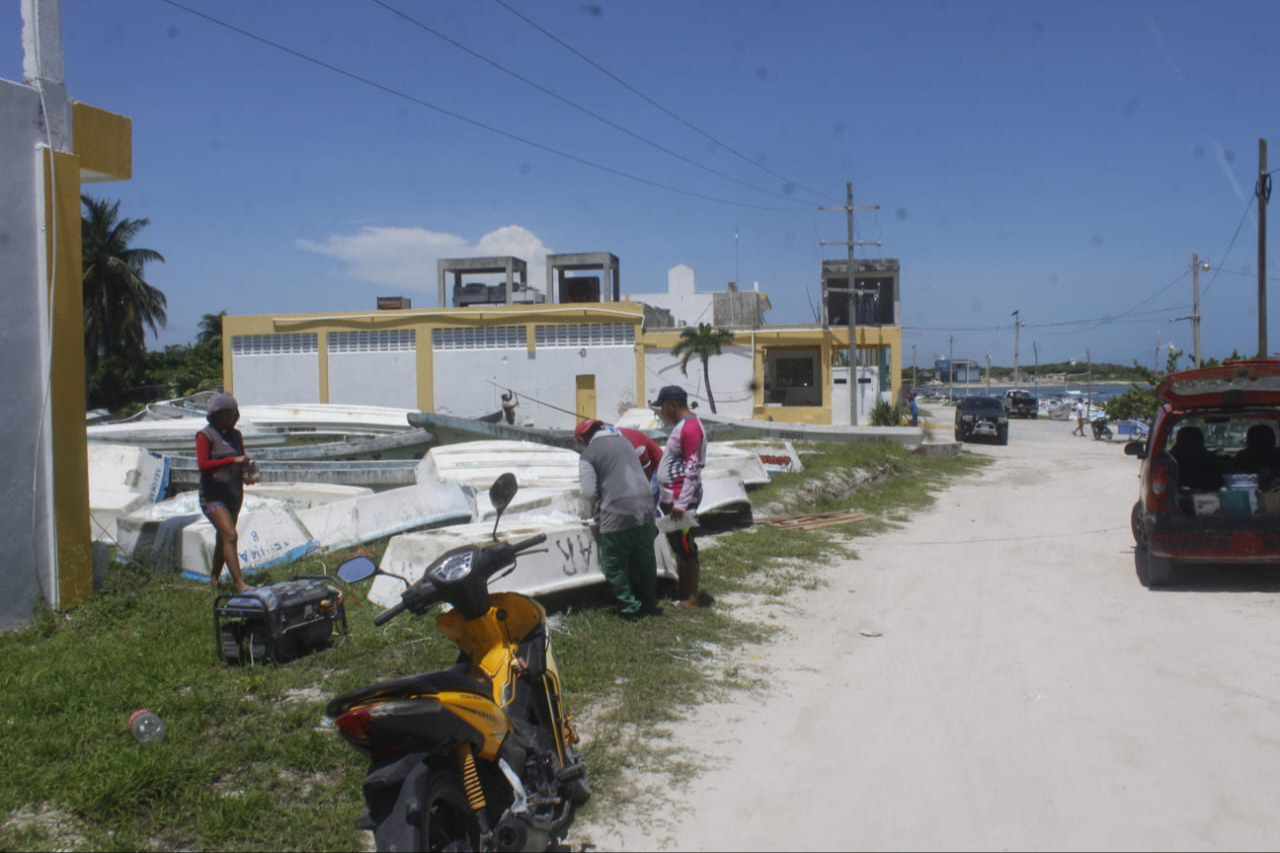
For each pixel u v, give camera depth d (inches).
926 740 221.1
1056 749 215.0
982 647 299.0
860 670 275.1
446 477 487.2
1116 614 340.2
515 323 1611.7
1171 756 210.1
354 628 272.1
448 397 1636.3
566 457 535.5
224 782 184.9
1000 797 190.7
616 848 170.2
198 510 381.4
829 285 1765.5
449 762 145.3
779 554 440.5
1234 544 363.3
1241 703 243.4
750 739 221.0
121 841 162.2
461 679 149.7
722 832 176.2
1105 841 172.1
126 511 398.9
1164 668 274.1
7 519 277.4
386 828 131.2
